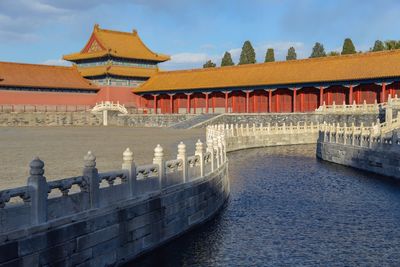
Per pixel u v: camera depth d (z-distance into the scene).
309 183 37.88
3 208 13.54
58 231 14.96
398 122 51.84
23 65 110.25
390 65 82.62
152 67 126.88
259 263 19.62
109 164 30.77
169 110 114.38
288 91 96.56
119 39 127.38
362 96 86.31
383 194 33.06
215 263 19.58
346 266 19.30
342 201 30.92
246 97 101.69
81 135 66.94
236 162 52.25
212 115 95.44
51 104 109.25
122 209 17.98
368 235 23.36
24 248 13.85
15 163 30.52
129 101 120.00
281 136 75.75
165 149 43.16
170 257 20.17
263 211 28.25
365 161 44.34
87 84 116.50
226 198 31.55
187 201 23.02
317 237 23.05
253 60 144.62
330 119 79.06
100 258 16.78
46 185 14.76
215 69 110.50
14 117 97.81
